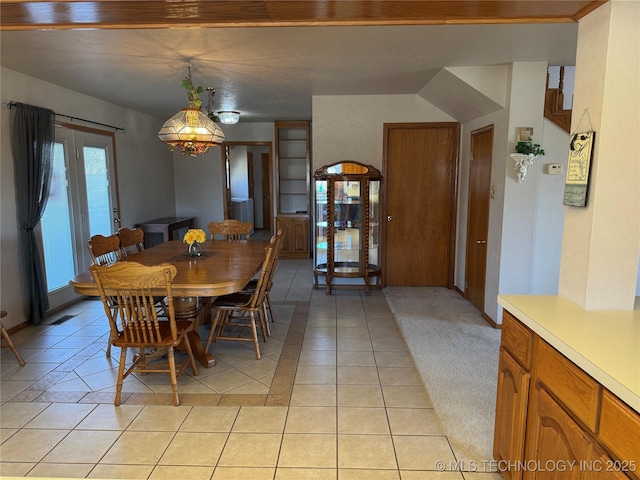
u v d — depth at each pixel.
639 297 2.09
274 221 7.69
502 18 1.94
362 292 5.27
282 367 3.20
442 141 5.16
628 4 1.71
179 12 1.82
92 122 5.08
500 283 3.88
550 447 1.54
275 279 5.98
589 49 1.85
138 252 3.93
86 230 5.03
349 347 3.57
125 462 2.14
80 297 4.99
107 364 3.27
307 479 2.01
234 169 10.52
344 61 3.55
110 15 1.87
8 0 1.68
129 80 4.19
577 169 1.90
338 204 5.12
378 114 5.07
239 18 1.92
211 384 2.94
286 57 3.40
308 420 2.50
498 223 3.92
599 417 1.27
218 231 4.90
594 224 1.81
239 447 2.25
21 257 3.99
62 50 3.19
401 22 1.97
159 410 2.62
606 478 1.22
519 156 3.63
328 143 5.14
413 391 2.83
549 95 3.89
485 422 2.47
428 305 4.70
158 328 2.62
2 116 3.73
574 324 1.64
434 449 2.23
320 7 1.81
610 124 1.77
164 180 7.34
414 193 5.29
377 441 2.30
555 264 4.07
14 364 3.27
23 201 3.91
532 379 1.70
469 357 3.35
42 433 2.38
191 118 3.44
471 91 3.91
